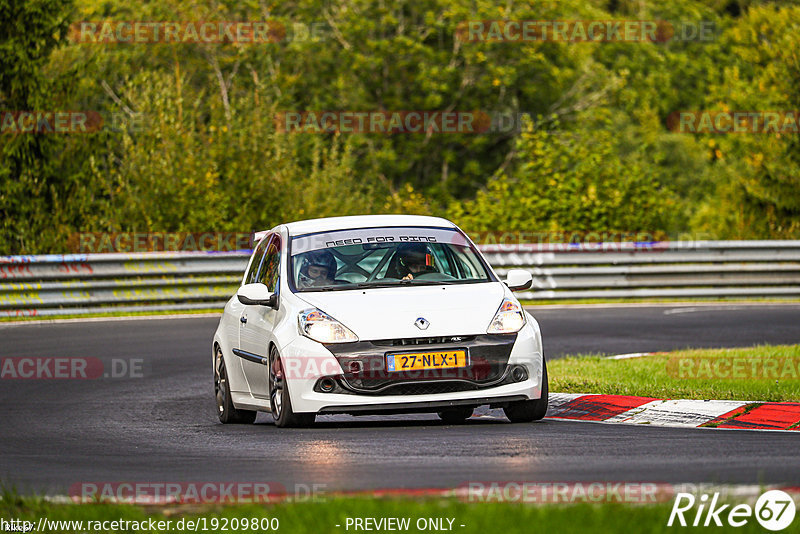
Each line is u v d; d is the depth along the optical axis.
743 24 126.25
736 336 58.50
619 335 59.59
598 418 33.62
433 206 104.88
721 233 115.50
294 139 106.69
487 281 33.12
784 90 119.50
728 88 128.38
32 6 95.62
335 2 171.12
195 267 76.56
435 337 30.25
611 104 174.75
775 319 67.25
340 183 104.06
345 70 165.88
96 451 28.81
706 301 83.50
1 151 92.62
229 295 77.94
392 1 168.62
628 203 103.88
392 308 30.83
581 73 171.00
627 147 169.25
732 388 35.94
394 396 29.97
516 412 31.86
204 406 39.38
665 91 194.25
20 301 69.56
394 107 164.38
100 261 72.62
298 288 32.53
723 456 24.38
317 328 30.50
